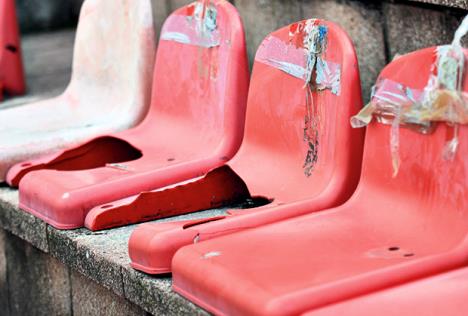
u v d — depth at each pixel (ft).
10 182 16.20
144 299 12.14
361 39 15.46
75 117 18.13
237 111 14.75
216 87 15.01
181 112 15.85
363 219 11.85
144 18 17.24
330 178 12.73
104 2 18.19
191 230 12.11
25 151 16.66
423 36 14.44
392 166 11.85
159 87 16.37
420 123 11.43
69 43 29.14
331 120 12.84
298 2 16.40
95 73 18.48
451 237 10.96
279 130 13.70
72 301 15.10
